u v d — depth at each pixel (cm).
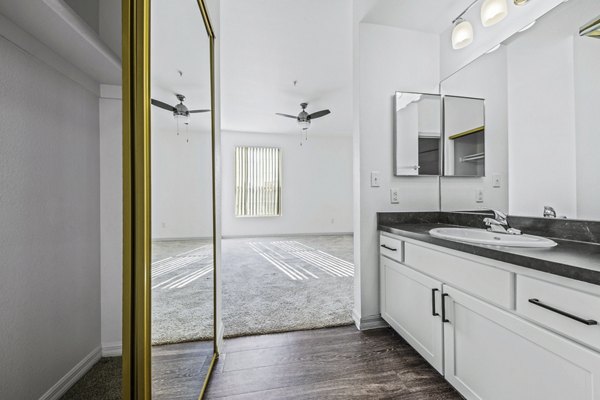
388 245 196
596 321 76
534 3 153
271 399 136
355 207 219
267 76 381
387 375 153
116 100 158
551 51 140
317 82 402
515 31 164
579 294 80
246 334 200
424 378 151
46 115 122
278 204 729
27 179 113
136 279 72
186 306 116
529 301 95
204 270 144
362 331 206
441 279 141
